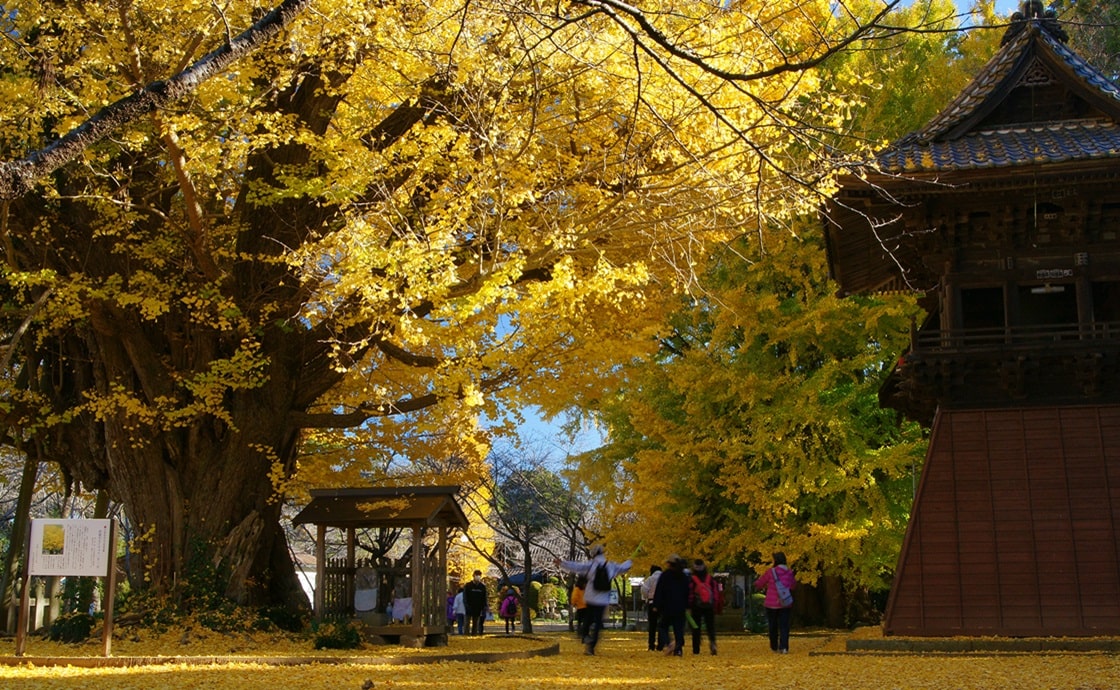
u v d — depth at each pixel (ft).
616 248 48.57
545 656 47.65
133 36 38.04
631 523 86.89
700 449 75.92
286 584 55.98
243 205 50.29
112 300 50.01
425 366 53.62
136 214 47.06
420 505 53.06
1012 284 49.16
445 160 43.14
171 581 51.67
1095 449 46.57
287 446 56.24
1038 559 45.24
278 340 52.95
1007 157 46.03
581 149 47.78
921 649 43.32
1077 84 50.49
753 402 73.36
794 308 75.97
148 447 53.06
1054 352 47.50
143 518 52.75
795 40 42.27
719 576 98.58
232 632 47.96
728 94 40.88
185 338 53.26
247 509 53.62
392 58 40.16
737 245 73.31
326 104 48.49
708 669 39.04
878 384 75.46
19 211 49.52
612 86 41.50
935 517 46.83
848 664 39.19
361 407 55.06
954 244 49.62
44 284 49.06
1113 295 54.95
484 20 37.35
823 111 50.83
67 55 45.32
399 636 51.72
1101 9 86.99
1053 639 42.96
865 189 46.78
